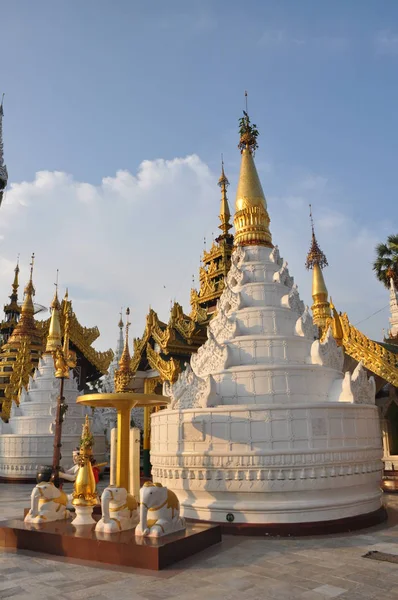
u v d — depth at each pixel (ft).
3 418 128.47
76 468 54.44
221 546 36.91
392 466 77.05
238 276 60.85
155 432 50.96
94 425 109.91
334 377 52.16
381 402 81.00
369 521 44.29
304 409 44.32
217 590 26.55
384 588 26.68
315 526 41.06
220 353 52.44
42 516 39.96
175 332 102.99
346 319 75.82
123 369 98.37
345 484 44.57
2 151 160.45
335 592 26.07
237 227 66.95
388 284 117.70
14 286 187.62
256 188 66.80
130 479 44.39
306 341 54.13
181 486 45.73
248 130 70.74
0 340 179.11
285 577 28.84
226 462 43.70
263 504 42.32
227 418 44.83
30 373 134.00
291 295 57.72
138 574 29.66
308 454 43.27
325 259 102.58
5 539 37.65
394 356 69.51
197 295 119.24
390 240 116.16
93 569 30.91
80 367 165.78
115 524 35.81
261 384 48.65
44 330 150.41
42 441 95.71
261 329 54.95
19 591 26.58
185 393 50.55
